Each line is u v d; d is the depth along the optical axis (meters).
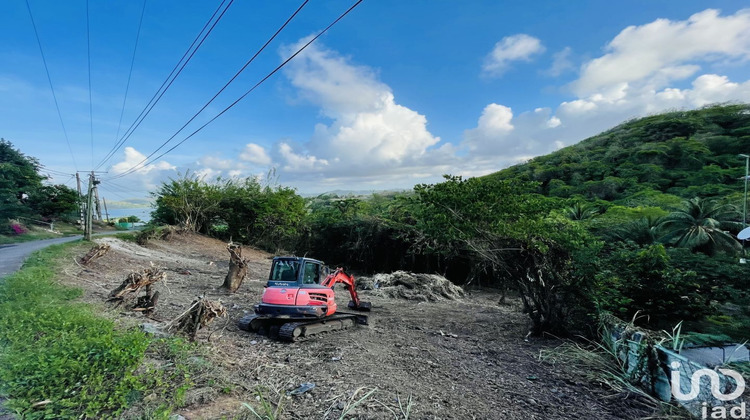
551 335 9.55
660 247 9.63
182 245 27.73
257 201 33.81
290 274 9.23
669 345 6.96
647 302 9.26
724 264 11.59
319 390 5.17
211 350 6.34
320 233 35.09
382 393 5.26
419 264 29.22
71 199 47.12
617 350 7.17
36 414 3.52
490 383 6.25
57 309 6.83
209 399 4.44
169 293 12.40
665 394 5.74
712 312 9.38
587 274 9.23
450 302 16.84
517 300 17.62
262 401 4.53
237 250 14.65
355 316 10.27
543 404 5.51
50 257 14.42
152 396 4.15
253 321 8.61
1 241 28.44
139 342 4.96
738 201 41.41
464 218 9.85
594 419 5.12
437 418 4.62
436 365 7.00
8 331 5.38
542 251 9.16
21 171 41.88
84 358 4.50
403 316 12.39
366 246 31.11
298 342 8.07
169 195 32.72
